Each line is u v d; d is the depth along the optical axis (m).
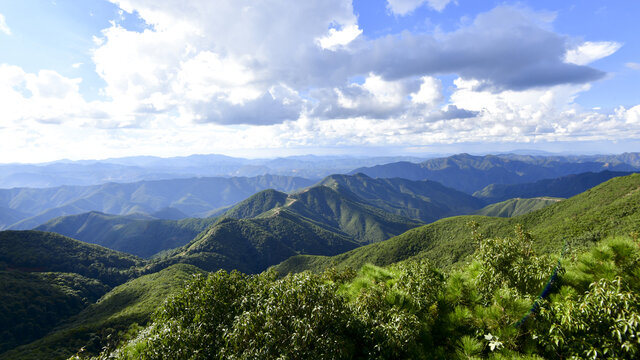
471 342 6.92
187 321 8.23
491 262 8.66
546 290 7.51
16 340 106.69
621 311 5.54
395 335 6.94
